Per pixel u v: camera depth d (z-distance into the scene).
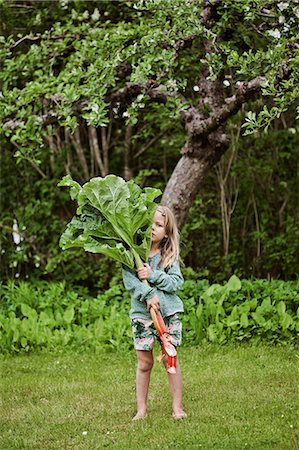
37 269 12.50
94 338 7.86
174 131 12.13
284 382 6.05
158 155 13.04
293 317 7.91
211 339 7.67
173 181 9.00
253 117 5.79
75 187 4.95
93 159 12.57
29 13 10.80
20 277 12.61
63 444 4.64
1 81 11.14
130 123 8.06
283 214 12.61
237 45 8.45
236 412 5.14
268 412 5.13
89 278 12.21
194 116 8.73
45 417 5.28
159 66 7.50
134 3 7.94
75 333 7.93
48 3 10.48
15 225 12.48
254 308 8.03
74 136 12.36
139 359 5.10
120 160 13.15
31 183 12.46
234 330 7.75
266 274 12.55
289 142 12.09
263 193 12.54
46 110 8.44
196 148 8.83
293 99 5.86
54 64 9.60
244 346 7.52
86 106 8.35
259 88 7.71
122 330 7.83
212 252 12.67
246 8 6.93
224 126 8.92
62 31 8.73
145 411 5.11
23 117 8.27
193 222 12.27
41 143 8.12
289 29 6.73
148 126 11.43
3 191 12.41
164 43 7.46
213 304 7.94
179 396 5.07
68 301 9.09
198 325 7.73
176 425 4.87
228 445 4.43
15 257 12.04
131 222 4.89
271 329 7.64
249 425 4.82
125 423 5.02
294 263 12.21
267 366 6.63
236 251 12.35
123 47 7.79
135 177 12.86
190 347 7.54
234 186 12.47
